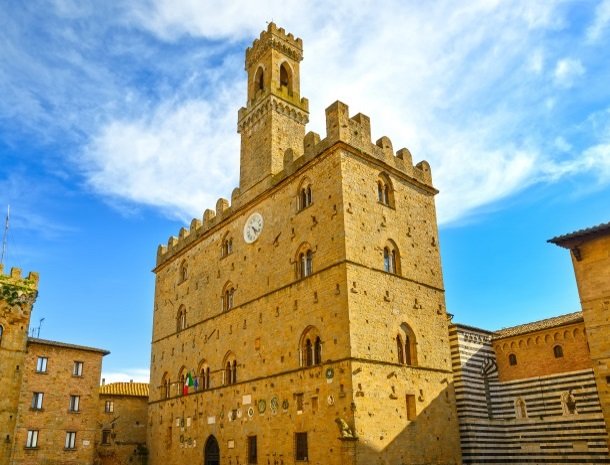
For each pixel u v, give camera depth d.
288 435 42.09
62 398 61.66
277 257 48.88
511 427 49.09
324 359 40.84
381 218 46.00
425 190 52.53
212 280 58.28
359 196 44.66
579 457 44.47
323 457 38.50
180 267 66.12
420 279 47.62
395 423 39.94
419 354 44.41
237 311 52.47
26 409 58.59
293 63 62.34
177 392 59.88
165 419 60.81
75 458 60.72
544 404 47.62
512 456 48.38
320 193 45.62
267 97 57.84
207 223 62.00
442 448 43.16
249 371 48.59
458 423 46.09
